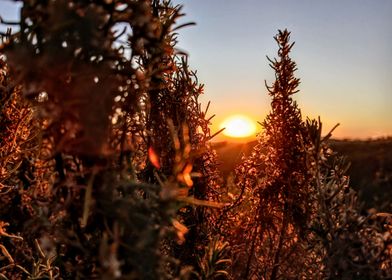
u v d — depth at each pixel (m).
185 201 1.24
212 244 1.74
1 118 2.04
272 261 2.30
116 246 1.03
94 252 1.18
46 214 1.20
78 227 1.21
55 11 1.07
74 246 1.22
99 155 1.15
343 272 1.49
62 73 1.09
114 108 1.22
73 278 1.30
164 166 2.05
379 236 1.54
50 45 1.09
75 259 1.27
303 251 2.04
